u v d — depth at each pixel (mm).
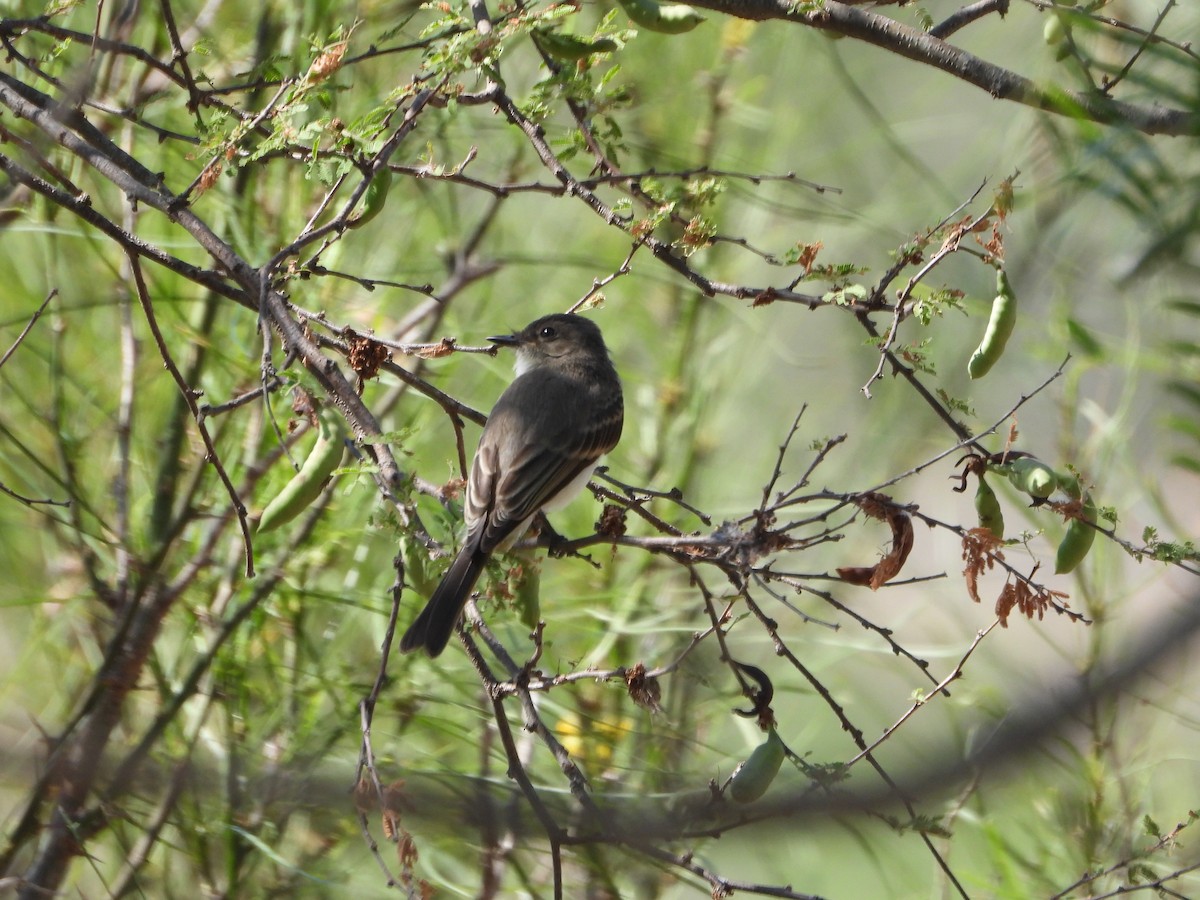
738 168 12195
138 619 9836
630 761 10570
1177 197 5535
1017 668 9953
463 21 7332
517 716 10289
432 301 11281
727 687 11219
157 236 10586
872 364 12547
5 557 10586
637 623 10672
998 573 11805
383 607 10211
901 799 5117
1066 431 9984
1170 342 6293
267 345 6082
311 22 10070
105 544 10031
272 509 6414
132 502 10680
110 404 10984
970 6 8391
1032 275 9312
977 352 7379
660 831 6535
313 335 7637
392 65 10812
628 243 12320
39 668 10641
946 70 8070
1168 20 7230
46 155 8617
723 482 12398
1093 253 8383
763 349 12500
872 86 12953
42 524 10406
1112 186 5625
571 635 11500
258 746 9742
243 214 10523
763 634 10961
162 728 8992
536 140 7867
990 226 7219
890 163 12711
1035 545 10789
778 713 11398
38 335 10664
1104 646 8641
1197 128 5848
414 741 10602
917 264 7562
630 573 11688
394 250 11820
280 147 7051
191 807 9117
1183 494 9812
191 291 10688
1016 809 9875
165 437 10375
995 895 9727
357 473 6465
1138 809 9273
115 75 10688
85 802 9250
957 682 10531
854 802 5223
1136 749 9680
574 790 6707
